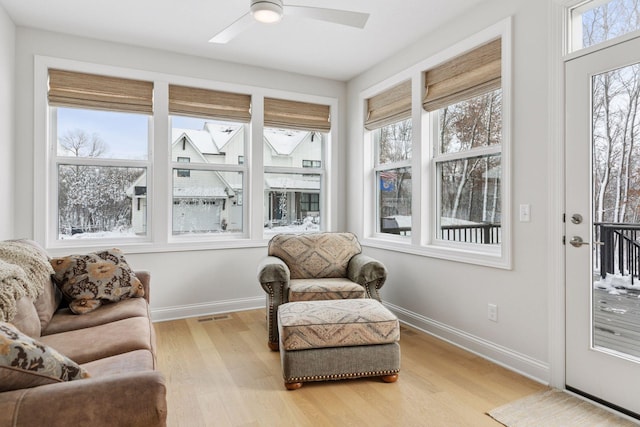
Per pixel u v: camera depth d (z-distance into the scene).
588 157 2.08
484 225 2.85
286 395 2.16
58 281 2.31
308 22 2.99
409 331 3.28
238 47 3.47
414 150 3.38
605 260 2.04
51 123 3.26
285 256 3.36
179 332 3.22
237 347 2.89
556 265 2.23
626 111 1.95
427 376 2.40
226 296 3.85
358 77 4.21
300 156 4.35
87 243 3.33
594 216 2.08
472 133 2.96
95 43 3.29
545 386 2.26
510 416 1.94
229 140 3.97
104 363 1.55
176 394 2.16
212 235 3.90
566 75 2.17
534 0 2.34
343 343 2.24
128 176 3.54
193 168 3.80
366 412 1.98
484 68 2.73
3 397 0.93
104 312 2.23
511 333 2.50
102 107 3.35
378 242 3.87
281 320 2.28
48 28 3.09
